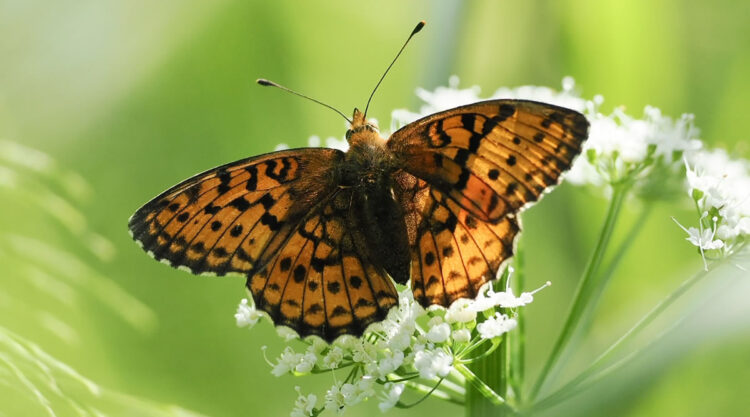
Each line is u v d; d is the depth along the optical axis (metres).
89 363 0.40
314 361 0.38
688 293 0.40
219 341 0.42
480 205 0.38
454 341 0.38
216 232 0.38
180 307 0.42
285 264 0.38
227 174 0.38
